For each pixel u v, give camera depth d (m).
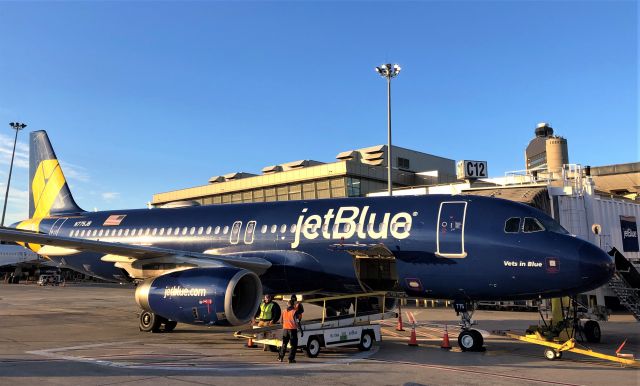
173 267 14.66
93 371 10.22
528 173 32.62
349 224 15.36
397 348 13.98
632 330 18.30
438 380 9.67
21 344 14.30
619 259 18.58
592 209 25.14
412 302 30.44
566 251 12.45
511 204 13.77
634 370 10.88
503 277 13.02
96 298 34.88
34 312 24.50
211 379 9.53
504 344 14.93
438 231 13.92
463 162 34.00
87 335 16.42
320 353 12.98
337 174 44.75
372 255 14.86
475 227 13.55
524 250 12.83
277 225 16.70
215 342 14.89
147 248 14.05
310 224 16.06
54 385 8.90
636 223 27.98
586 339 15.46
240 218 17.75
